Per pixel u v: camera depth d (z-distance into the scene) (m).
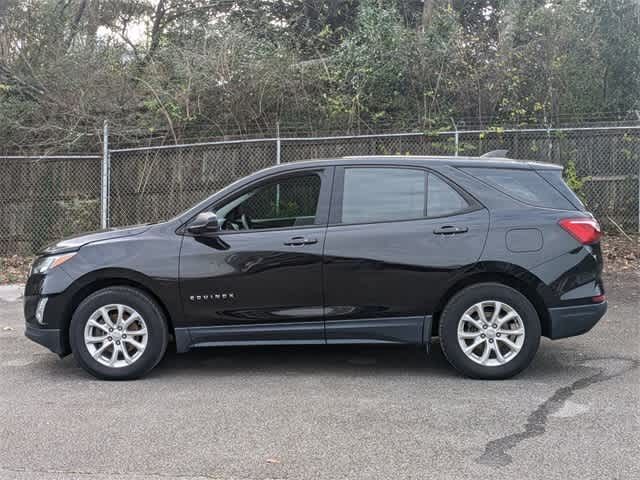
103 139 11.32
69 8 14.75
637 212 11.13
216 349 6.51
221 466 3.73
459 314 5.24
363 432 4.21
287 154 11.35
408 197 5.40
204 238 5.38
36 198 11.59
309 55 14.04
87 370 5.42
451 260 5.21
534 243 5.21
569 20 12.14
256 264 5.30
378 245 5.26
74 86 12.19
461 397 4.88
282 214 5.48
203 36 12.95
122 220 11.56
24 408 4.76
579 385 5.14
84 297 5.54
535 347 5.21
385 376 5.50
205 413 4.61
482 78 11.91
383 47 12.05
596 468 3.63
